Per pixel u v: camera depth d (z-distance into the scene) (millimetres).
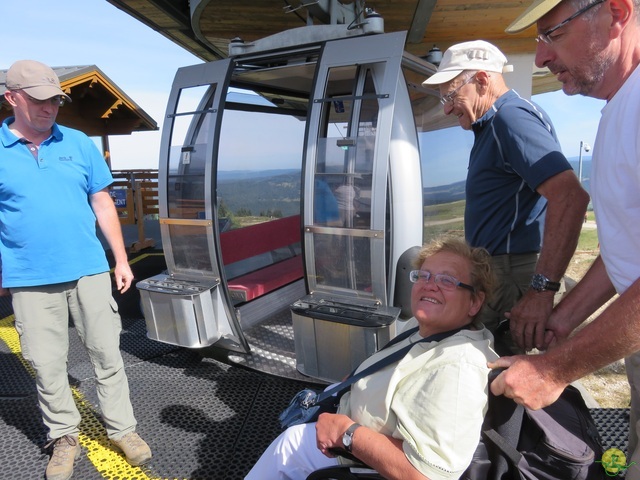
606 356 1114
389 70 2461
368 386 1585
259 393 3090
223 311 3156
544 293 1678
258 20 4676
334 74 2893
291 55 2928
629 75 1174
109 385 2445
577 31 1179
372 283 2574
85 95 8281
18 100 2127
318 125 2664
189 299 2959
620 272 1216
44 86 2107
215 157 2957
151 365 3512
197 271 3186
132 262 7219
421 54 5785
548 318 1657
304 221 2725
